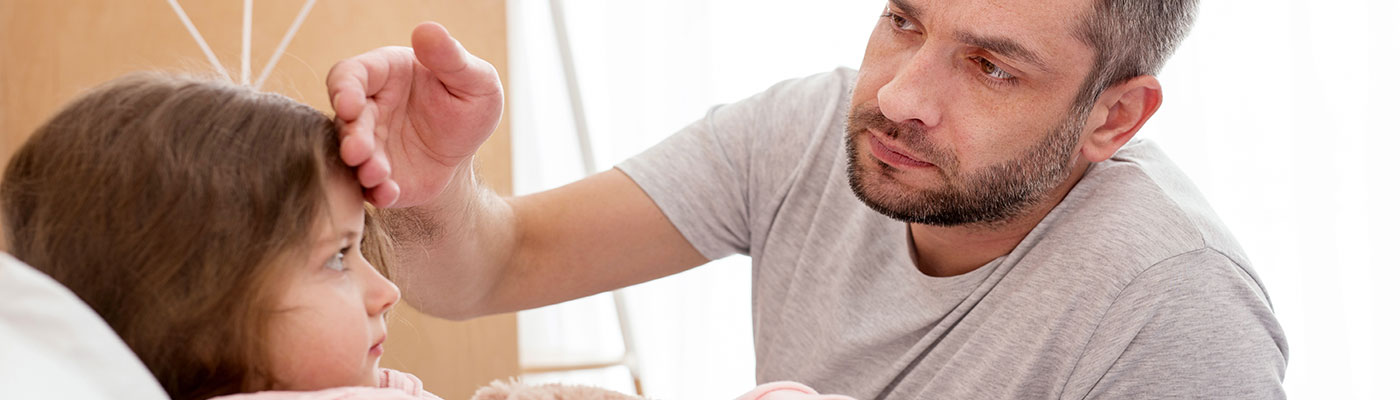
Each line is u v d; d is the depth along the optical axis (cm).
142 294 56
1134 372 89
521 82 240
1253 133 187
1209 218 96
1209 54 189
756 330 118
